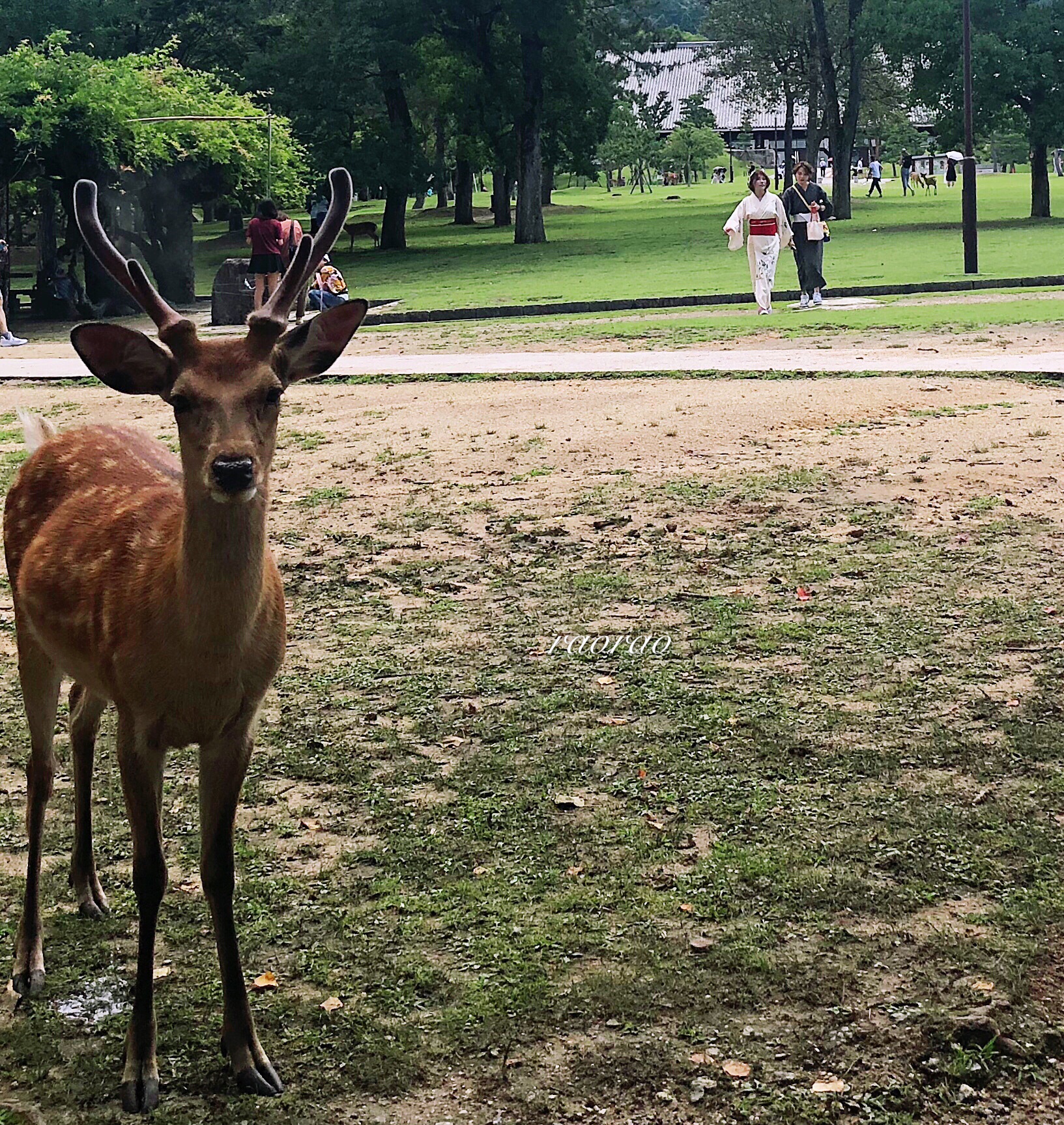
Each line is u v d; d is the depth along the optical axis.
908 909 4.47
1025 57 37.44
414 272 33.41
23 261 43.97
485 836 5.07
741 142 93.81
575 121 42.47
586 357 15.62
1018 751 5.53
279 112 39.22
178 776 5.68
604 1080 3.71
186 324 3.77
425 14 38.94
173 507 4.09
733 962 4.20
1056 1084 3.65
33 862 4.37
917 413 11.38
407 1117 3.61
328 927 4.50
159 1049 3.92
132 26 42.19
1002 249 29.64
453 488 9.88
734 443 10.72
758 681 6.38
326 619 7.46
